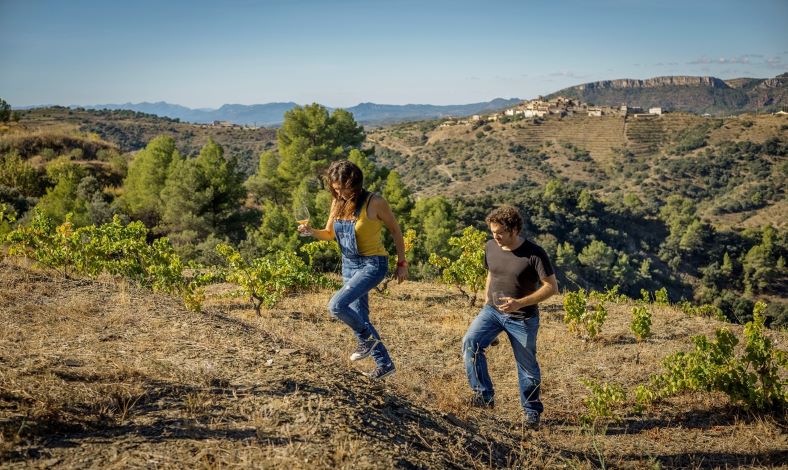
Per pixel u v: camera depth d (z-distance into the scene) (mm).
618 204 120562
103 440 2391
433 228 34406
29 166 35156
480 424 3922
